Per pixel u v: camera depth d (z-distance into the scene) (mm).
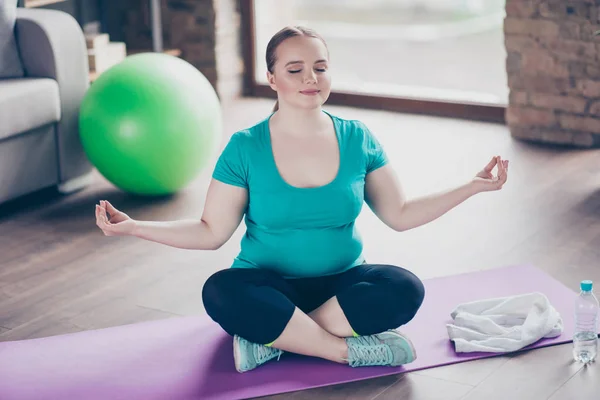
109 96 4215
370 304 2756
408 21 8148
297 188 2775
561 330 2980
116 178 4344
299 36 2777
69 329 3180
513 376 2754
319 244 2834
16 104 4152
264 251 2854
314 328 2773
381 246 3838
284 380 2748
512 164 4777
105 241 3988
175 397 2674
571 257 3635
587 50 4902
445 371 2793
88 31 5941
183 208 4352
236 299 2734
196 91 4305
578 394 2646
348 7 8469
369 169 2906
